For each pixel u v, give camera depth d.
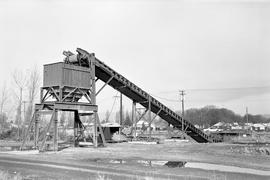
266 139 92.88
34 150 36.59
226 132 125.38
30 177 18.66
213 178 19.05
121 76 45.22
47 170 21.64
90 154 33.16
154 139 62.31
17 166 23.81
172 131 86.06
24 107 71.06
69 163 25.75
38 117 39.88
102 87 43.06
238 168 23.80
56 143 36.50
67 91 38.81
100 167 23.41
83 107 39.94
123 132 76.00
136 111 57.91
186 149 39.50
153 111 55.91
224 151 36.53
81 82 40.00
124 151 36.66
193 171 21.77
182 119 58.34
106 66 43.19
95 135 41.47
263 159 29.73
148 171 21.56
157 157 30.92
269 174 21.00
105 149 39.12
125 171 21.45
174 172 21.22
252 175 20.45
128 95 51.06
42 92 39.81
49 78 39.09
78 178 18.30
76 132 43.75
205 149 38.84
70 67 38.91
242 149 37.94
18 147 43.66
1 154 33.28
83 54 41.31
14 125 85.06
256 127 176.62
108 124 69.56
